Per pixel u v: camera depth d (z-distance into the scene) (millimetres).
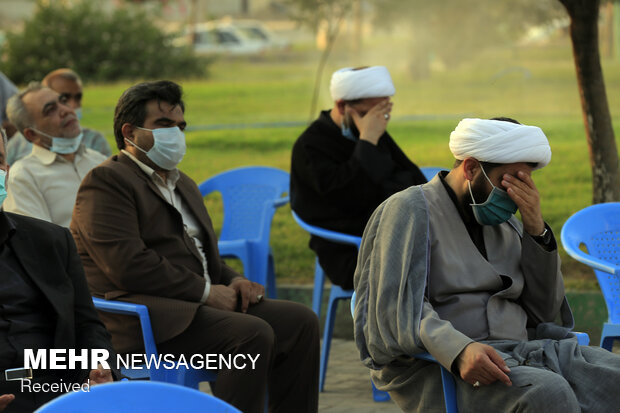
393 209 5074
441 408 4918
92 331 5141
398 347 4898
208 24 44812
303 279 10781
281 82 30078
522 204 4926
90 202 6188
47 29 31266
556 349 4934
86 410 2855
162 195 6355
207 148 17531
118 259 6070
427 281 4984
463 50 29484
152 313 6035
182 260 6344
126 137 6391
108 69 30547
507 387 4590
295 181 8227
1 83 11094
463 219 5125
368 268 5199
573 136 16797
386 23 28719
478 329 5051
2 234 5016
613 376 4711
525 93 22312
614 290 6359
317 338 6312
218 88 28453
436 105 23031
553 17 29203
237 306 6414
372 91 7961
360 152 7895
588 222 6559
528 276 5184
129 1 36406
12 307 4961
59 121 7660
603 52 35906
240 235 9719
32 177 7609
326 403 7434
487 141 4848
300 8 24125
